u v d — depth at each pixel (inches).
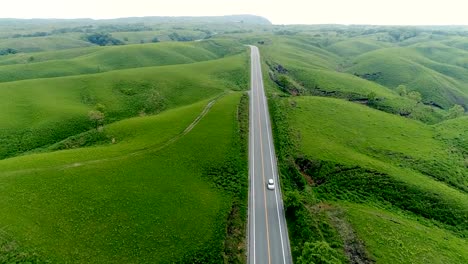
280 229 2331.4
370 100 5413.4
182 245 2097.7
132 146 3157.0
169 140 3275.1
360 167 3058.6
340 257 2023.9
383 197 2815.0
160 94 5024.6
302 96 4921.3
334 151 3314.5
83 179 2500.0
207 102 4441.4
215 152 3129.9
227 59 7145.7
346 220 2428.6
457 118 4655.5
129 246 2023.9
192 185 2672.2
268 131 3698.3
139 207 2331.4
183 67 6210.6
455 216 2647.6
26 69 6471.5
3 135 3604.8
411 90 7268.7
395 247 2188.7
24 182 2372.0
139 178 2625.5
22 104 4212.6
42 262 1813.5
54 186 2373.3
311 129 3786.9
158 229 2183.8
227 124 3703.3
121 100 4768.7
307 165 3129.9
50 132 3796.8
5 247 1846.7
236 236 2250.2
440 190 2854.3
